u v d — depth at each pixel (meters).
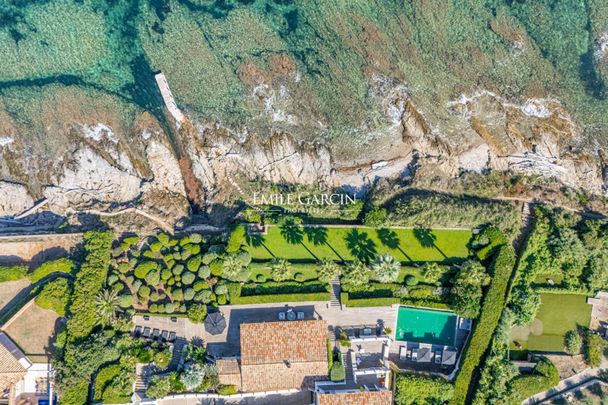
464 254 63.19
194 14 74.31
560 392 60.44
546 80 72.19
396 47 73.00
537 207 64.62
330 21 73.94
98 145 69.69
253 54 72.69
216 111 70.75
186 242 63.38
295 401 58.97
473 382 59.22
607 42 72.88
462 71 72.12
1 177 68.94
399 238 63.84
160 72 72.62
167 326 60.25
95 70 72.94
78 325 56.62
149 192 68.50
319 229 64.25
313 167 69.06
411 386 57.81
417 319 61.84
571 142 69.75
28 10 73.88
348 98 70.94
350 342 59.62
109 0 74.50
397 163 68.94
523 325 61.34
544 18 74.12
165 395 56.53
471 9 74.31
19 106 70.75
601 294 62.41
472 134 69.44
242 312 60.78
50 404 56.94
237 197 68.44
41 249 63.31
